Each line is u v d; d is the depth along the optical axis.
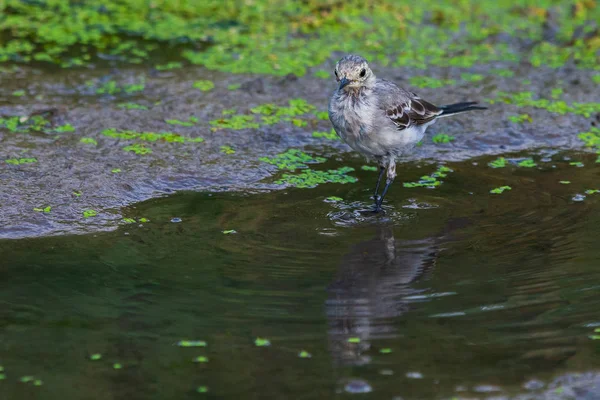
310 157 15.01
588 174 14.36
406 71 18.75
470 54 19.95
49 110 15.91
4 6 22.38
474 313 9.67
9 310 9.70
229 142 15.24
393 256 11.22
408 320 9.54
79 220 12.27
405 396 8.12
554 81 18.36
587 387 8.29
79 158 14.13
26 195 12.79
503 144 15.73
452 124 16.31
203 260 11.07
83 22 21.38
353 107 12.44
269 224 12.30
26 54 19.03
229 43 20.25
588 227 12.17
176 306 9.81
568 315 9.62
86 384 8.29
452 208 12.95
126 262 11.02
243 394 8.15
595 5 23.30
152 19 21.84
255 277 10.57
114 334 9.21
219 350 8.90
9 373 8.47
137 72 18.20
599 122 16.52
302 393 8.16
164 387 8.25
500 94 17.61
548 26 21.86
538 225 12.27
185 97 16.97
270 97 17.25
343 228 12.18
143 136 15.13
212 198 13.27
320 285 10.38
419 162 14.94
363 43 20.44
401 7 22.92
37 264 10.94
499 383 8.34
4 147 14.34
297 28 21.41
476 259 11.15
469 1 23.81
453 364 8.66
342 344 9.00
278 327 9.34
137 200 13.08
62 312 9.68
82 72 18.08
